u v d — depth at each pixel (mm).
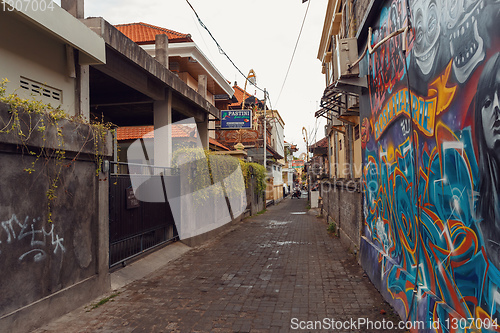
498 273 2238
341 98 10453
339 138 15914
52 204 4461
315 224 14367
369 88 6145
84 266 5105
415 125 3768
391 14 4723
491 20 2232
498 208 2213
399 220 4562
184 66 15961
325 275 6441
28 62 4863
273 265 7340
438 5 3094
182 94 10906
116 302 5137
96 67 7129
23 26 4781
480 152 2424
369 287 5641
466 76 2602
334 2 13516
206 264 7570
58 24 4664
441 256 3186
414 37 3756
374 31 5762
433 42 3229
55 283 4492
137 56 7879
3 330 3621
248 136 21000
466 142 2631
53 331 4094
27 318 3969
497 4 2166
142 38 15812
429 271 3506
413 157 3855
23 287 3957
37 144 4113
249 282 6125
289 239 10648
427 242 3535
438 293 3283
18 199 3920
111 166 6469
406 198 4242
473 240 2576
